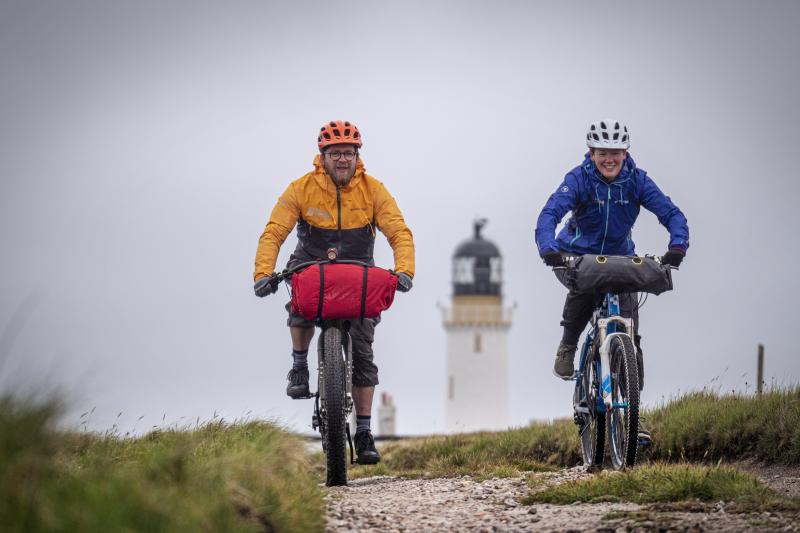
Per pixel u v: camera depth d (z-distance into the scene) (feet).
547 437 136.56
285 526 62.95
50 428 53.21
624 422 93.45
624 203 102.47
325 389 95.71
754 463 113.91
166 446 73.15
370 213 102.27
